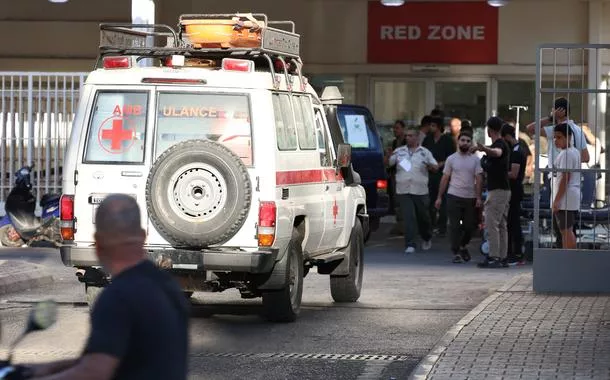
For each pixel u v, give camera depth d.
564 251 44.91
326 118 44.81
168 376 14.38
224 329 38.38
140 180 37.50
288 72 42.09
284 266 38.00
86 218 37.75
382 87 86.50
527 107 85.44
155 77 37.81
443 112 85.94
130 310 14.28
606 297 43.88
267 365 32.16
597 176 45.19
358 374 30.98
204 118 37.62
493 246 57.59
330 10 85.94
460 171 59.81
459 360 31.03
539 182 45.34
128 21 83.94
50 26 84.31
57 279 50.78
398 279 52.75
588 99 45.59
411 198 65.94
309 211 40.31
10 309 41.94
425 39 85.62
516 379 28.56
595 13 84.50
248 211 36.62
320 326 39.09
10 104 67.38
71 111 67.44
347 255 44.59
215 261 36.22
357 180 47.03
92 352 14.12
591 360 30.98
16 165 67.50
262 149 37.12
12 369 14.84
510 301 42.75
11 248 62.91
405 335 37.38
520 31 85.19
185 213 36.28
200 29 39.09
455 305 44.31
